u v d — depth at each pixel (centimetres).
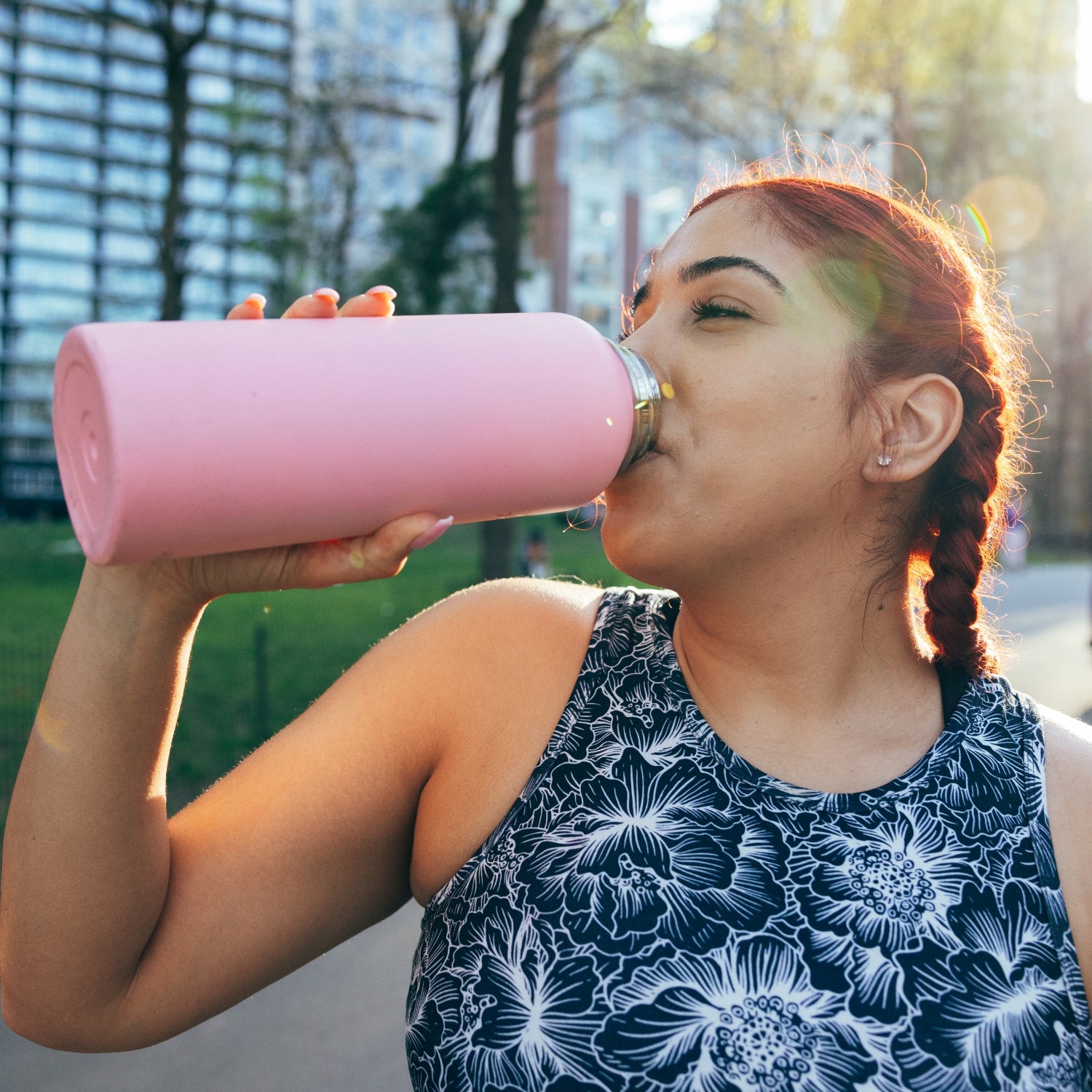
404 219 2234
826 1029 80
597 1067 80
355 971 401
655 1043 80
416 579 1756
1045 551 3466
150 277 6141
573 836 90
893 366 92
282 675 962
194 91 5319
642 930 84
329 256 2466
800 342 88
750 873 86
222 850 95
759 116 1728
